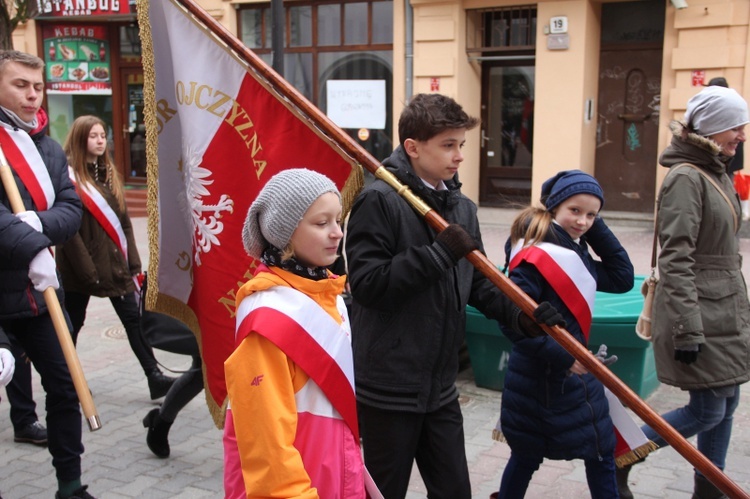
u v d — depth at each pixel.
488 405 4.75
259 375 1.96
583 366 2.64
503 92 11.68
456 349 2.71
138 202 13.64
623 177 11.05
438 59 11.27
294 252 2.06
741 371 3.24
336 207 2.05
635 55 10.76
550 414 2.88
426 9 11.23
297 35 12.58
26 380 4.23
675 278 3.17
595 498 2.99
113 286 4.76
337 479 2.07
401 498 2.66
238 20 12.83
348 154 2.65
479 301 2.81
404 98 11.64
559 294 2.84
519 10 11.09
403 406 2.59
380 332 2.61
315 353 2.03
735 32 9.53
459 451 2.70
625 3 10.70
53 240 3.27
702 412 3.30
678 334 3.15
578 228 2.92
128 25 14.52
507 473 3.11
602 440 2.90
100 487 3.72
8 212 3.03
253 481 1.92
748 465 3.93
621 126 10.98
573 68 10.53
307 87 12.64
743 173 9.43
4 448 4.21
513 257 2.96
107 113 14.93
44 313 3.29
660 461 4.01
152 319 3.83
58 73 14.48
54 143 3.51
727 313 3.23
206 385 3.00
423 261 2.40
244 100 2.86
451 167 2.60
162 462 4.01
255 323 1.98
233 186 2.90
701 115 3.24
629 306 4.78
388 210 2.57
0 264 3.14
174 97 3.04
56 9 13.93
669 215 3.22
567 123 10.68
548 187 3.05
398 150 2.68
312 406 2.05
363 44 12.08
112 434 4.37
